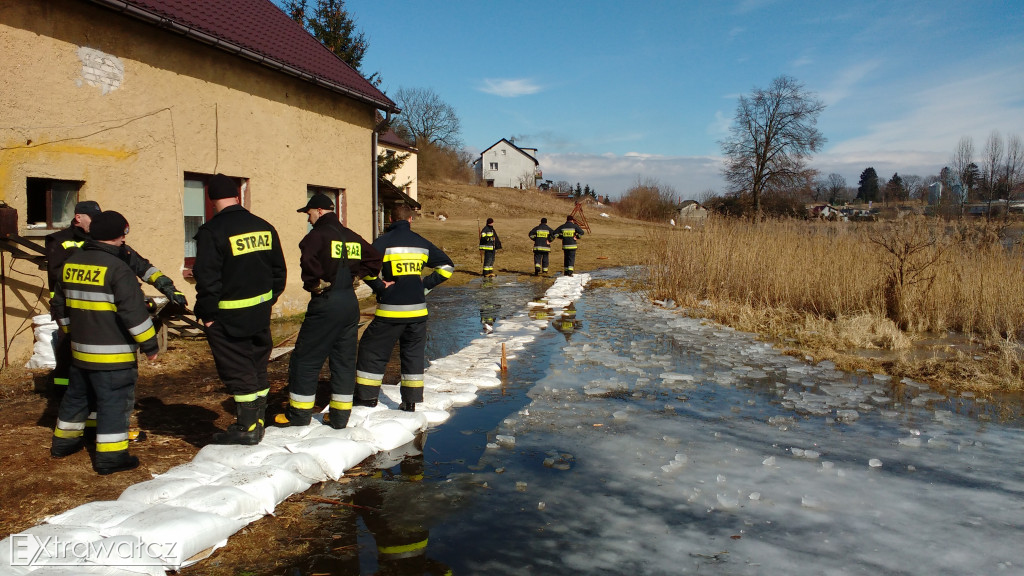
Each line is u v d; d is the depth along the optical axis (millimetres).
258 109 9609
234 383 4184
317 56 11461
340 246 4598
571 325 10570
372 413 5230
